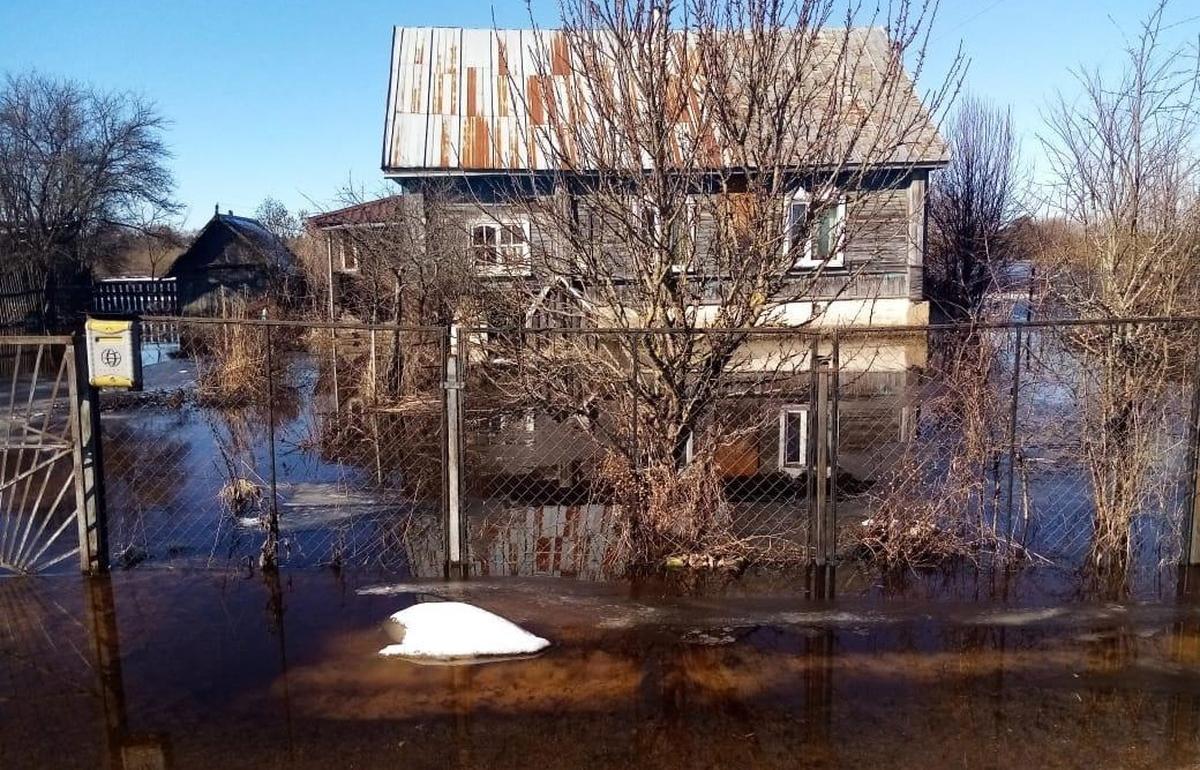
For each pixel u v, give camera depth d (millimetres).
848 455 7590
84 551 4984
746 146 5219
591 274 5453
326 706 3475
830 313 16422
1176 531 5180
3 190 27266
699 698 3549
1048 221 7980
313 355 14930
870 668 3822
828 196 5281
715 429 5363
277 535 5363
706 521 5152
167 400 12211
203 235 28844
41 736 3256
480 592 4730
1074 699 3533
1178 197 5613
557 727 3318
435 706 3479
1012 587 4781
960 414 5707
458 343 4973
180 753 3137
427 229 11883
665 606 4527
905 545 5137
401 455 8453
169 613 4441
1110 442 5137
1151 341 5156
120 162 31047
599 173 5273
